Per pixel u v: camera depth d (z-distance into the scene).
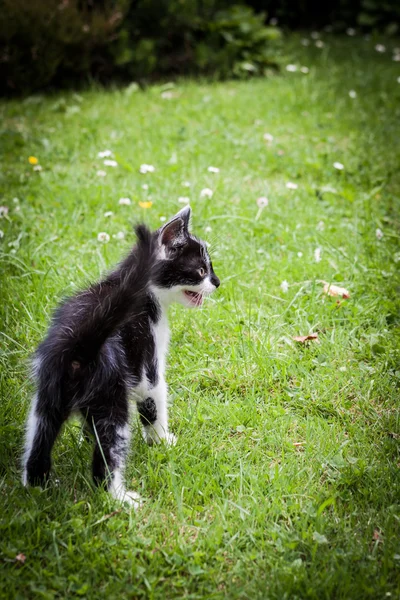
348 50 3.45
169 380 1.56
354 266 1.75
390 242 1.82
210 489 1.42
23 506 1.38
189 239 1.49
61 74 2.73
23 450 1.42
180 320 1.65
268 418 1.51
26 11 2.55
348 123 2.43
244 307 1.68
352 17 3.90
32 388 1.50
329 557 1.35
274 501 1.40
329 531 1.38
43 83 2.65
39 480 1.39
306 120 2.44
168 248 1.47
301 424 1.51
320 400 1.53
